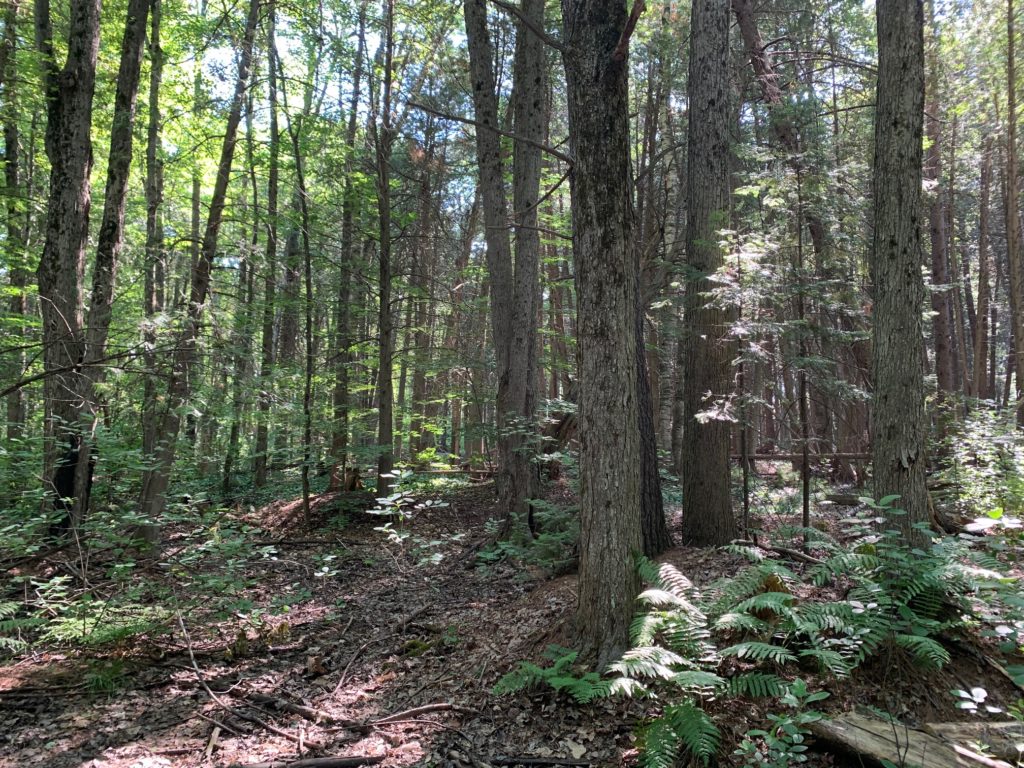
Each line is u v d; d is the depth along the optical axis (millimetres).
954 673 4340
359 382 17219
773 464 14203
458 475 15305
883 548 4730
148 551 8438
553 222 17281
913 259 5621
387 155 12633
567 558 8016
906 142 5645
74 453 8641
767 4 15977
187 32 11594
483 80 10945
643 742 3803
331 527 11734
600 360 4820
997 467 9406
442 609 7426
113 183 9484
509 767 3961
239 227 13055
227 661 6055
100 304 9133
